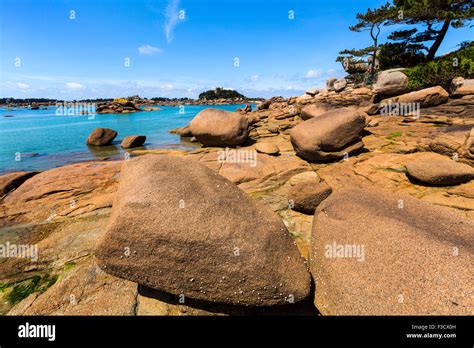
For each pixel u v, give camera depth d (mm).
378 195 5031
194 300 3766
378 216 4043
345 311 3076
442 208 4352
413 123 13797
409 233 3486
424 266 3000
